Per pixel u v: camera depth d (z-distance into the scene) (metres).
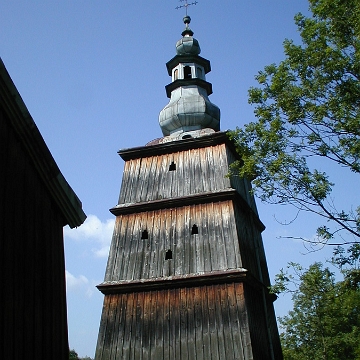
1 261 8.19
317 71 16.47
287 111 16.77
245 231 26.91
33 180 10.20
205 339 22.28
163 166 28.66
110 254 26.23
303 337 39.81
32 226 9.83
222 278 23.25
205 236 25.09
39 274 9.87
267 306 27.48
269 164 17.39
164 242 25.67
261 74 18.08
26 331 8.84
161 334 23.11
